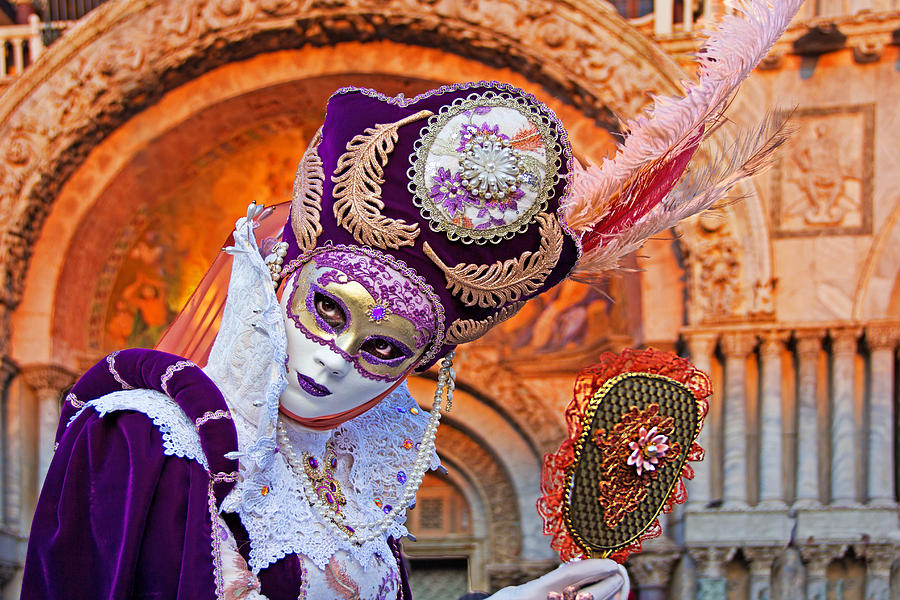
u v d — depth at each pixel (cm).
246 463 180
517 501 1348
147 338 1387
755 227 1210
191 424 182
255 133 1380
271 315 181
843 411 1188
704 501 1191
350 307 184
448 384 213
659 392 213
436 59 1298
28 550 177
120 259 1380
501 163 187
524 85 1292
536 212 191
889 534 1146
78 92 1278
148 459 175
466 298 193
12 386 1267
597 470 210
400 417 227
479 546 1366
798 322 1211
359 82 1316
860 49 1217
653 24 1315
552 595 199
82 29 1278
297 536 188
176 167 1366
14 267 1271
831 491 1182
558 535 212
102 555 173
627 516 211
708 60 207
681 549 1192
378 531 203
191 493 174
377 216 186
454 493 1402
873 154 1234
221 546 175
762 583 1163
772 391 1203
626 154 208
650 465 211
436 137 188
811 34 1220
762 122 217
